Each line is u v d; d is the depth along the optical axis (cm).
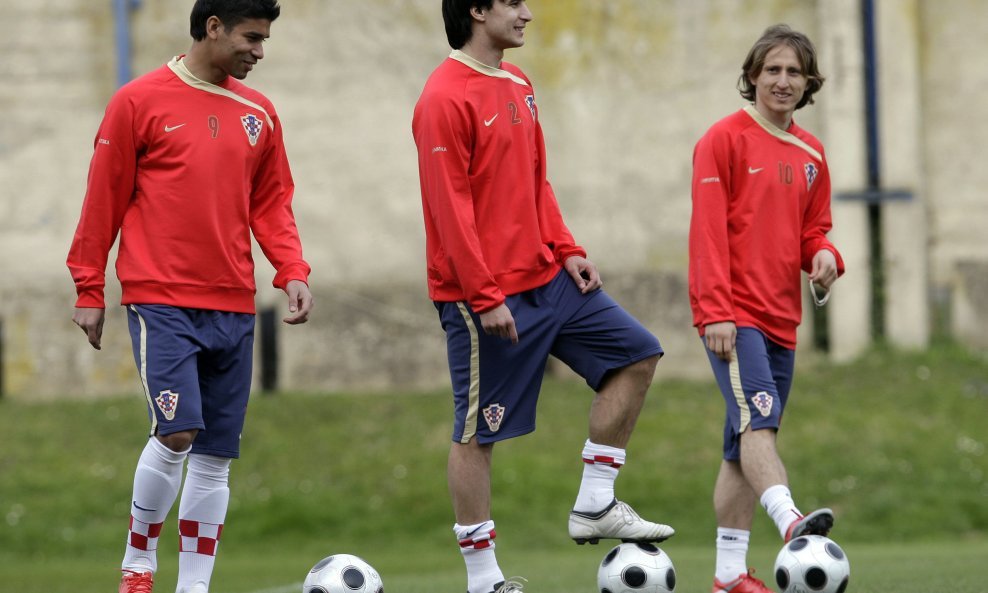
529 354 1817
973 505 4712
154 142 1817
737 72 6041
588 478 1848
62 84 6078
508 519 4653
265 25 1839
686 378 5969
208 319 1825
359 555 4419
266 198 1939
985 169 6116
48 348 6016
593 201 6062
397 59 6112
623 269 6034
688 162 6047
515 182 1805
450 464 1820
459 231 1739
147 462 1786
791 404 5516
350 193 6097
